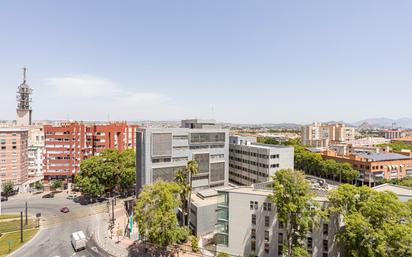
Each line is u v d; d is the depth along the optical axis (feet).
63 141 388.57
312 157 456.45
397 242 117.08
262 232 169.27
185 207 227.40
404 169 410.31
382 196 127.65
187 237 202.69
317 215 147.54
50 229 231.91
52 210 287.28
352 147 529.04
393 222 121.70
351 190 139.85
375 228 124.98
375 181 386.11
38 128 467.93
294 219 146.61
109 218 261.44
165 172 262.06
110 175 321.73
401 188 181.06
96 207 296.92
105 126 401.08
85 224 245.04
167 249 191.62
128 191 356.38
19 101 500.33
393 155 435.94
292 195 144.36
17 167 359.66
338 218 149.69
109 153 343.87
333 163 417.69
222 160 302.25
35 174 404.98
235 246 176.96
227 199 182.50
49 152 385.29
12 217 263.49
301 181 146.30
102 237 214.90
